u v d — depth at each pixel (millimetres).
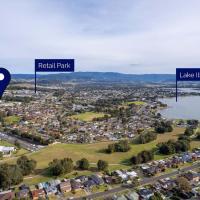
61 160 169250
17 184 146750
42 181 151250
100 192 139375
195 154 196875
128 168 174125
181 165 178000
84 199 132125
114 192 139250
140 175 162250
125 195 133750
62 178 155625
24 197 132125
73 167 169875
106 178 152250
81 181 148875
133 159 180125
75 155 197375
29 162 162875
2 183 140750
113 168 173750
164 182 148250
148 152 185375
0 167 148875
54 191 137625
